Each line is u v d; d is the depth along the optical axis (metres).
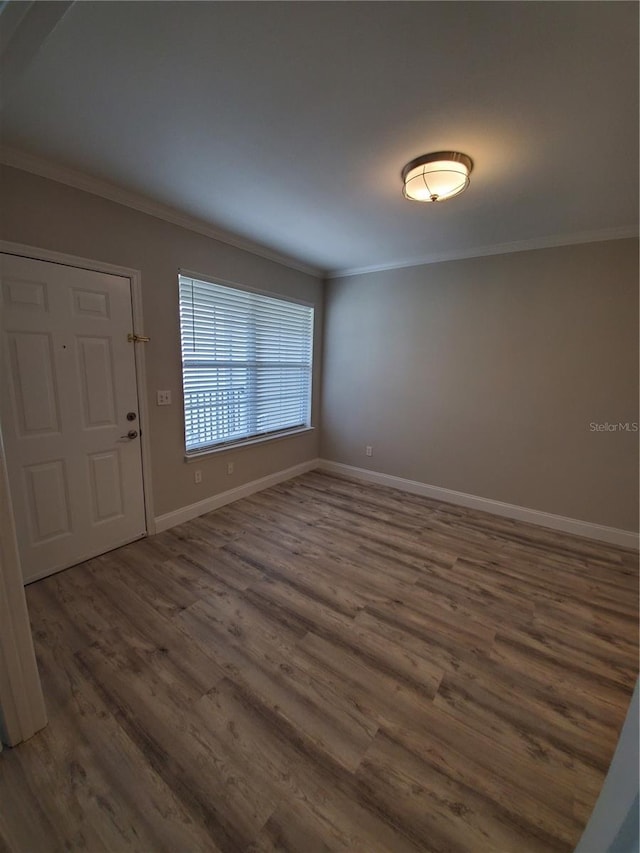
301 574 2.33
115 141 1.74
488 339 3.26
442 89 1.37
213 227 2.82
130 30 1.13
